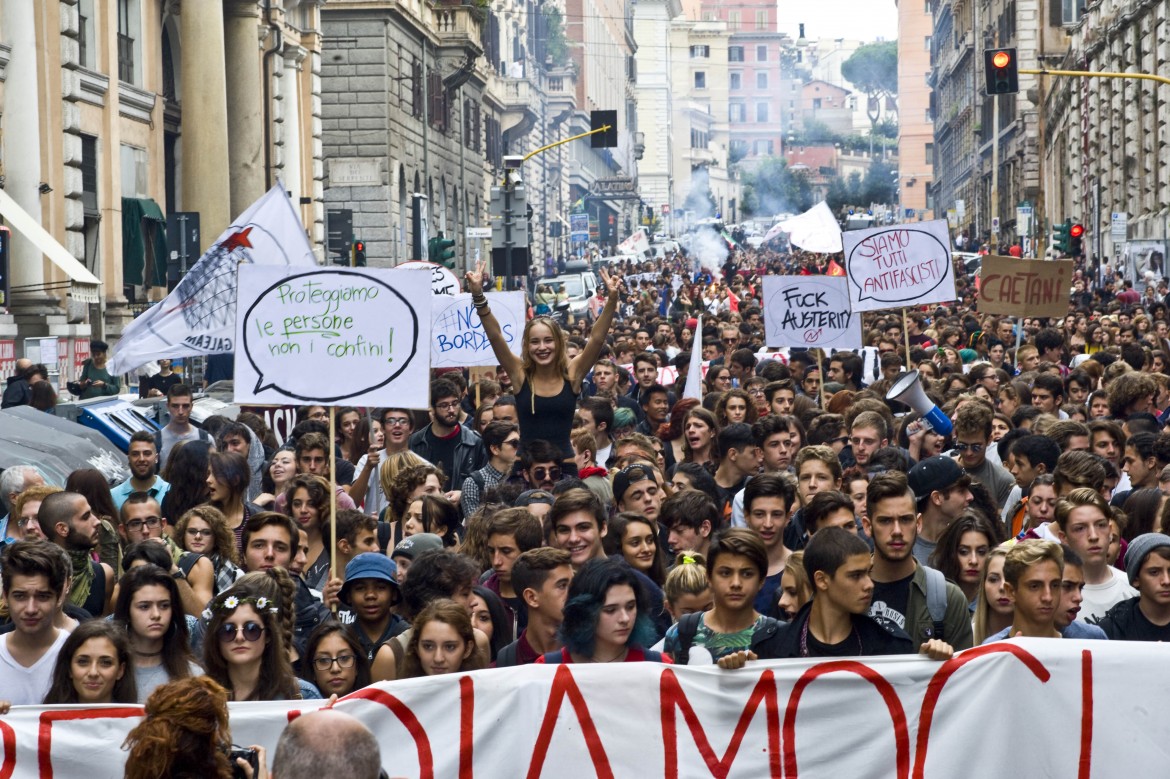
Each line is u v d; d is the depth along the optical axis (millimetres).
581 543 9805
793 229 37281
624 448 12984
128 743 5992
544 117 106062
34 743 7648
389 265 61906
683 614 9156
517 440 13734
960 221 118875
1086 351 27969
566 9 129500
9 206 30594
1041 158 94125
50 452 16703
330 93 61844
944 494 10508
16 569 8352
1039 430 13562
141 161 42000
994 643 7707
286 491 11648
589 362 13688
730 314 35531
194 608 9859
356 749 5000
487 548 10555
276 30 51031
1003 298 22938
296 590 9453
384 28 61562
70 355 34500
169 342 18422
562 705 7715
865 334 27859
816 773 7707
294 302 11492
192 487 12625
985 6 113375
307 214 55719
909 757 7672
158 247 42156
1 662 8469
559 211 112688
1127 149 67625
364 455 16625
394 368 11453
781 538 10141
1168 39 60406
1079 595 8445
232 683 8203
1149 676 7641
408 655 8336
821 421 14812
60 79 34844
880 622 8062
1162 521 10578
